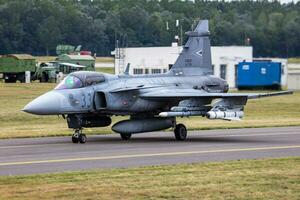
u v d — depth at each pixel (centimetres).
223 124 11412
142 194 4628
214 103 8769
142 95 8862
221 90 10275
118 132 8669
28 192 4659
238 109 8912
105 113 8706
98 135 9438
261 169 5781
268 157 6762
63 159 6512
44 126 11031
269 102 17588
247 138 9019
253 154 7044
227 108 8812
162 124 8894
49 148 7569
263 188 4878
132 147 7725
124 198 4503
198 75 10169
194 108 8912
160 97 8812
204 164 6094
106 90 8600
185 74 10000
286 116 13700
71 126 8444
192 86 9831
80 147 7706
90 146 7831
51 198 4481
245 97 8756
